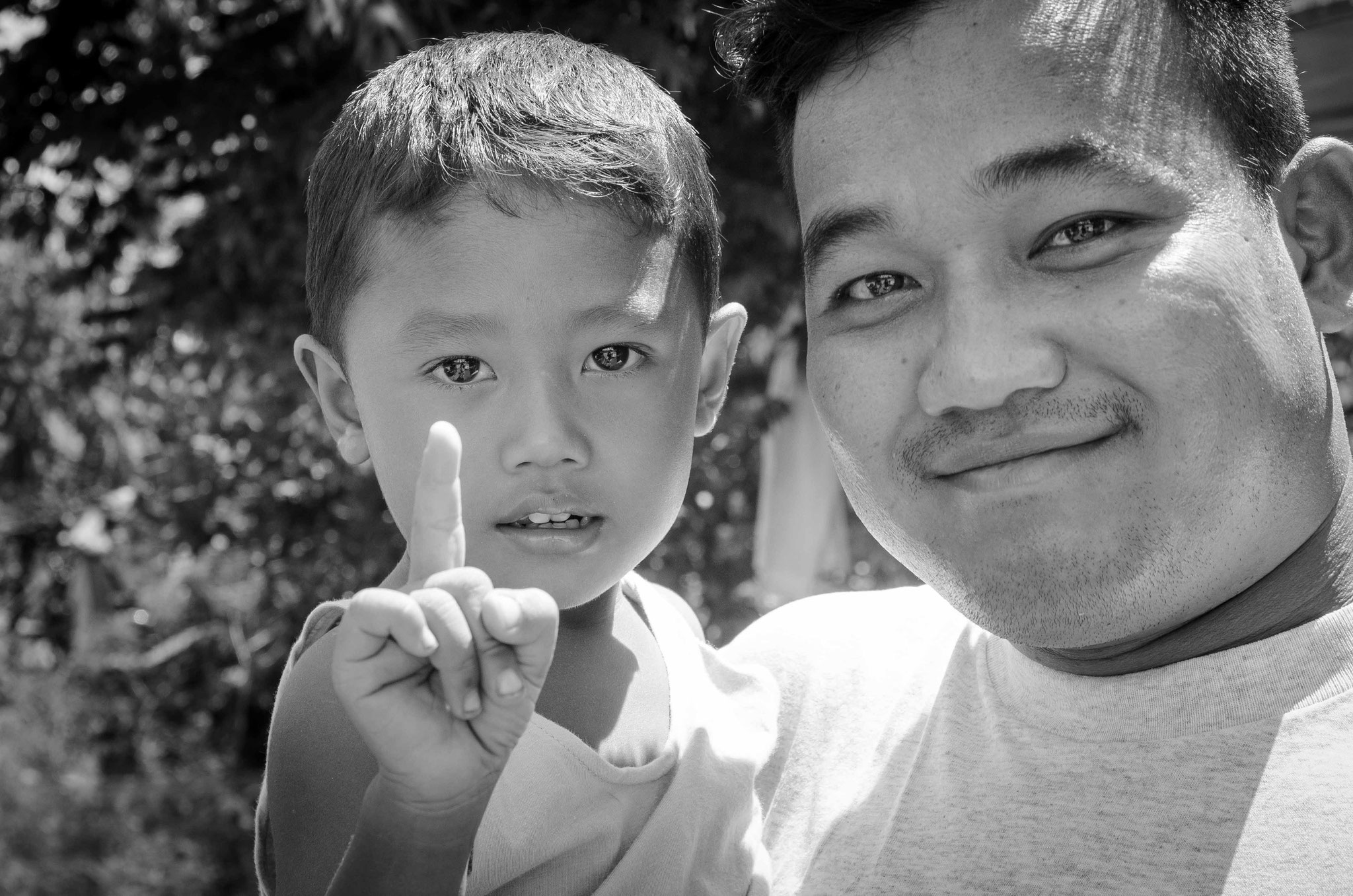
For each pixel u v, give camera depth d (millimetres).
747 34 1529
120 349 6156
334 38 4395
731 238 4492
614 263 1453
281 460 6328
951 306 1296
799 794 1646
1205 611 1337
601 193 1453
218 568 8922
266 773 1439
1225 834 1245
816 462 5516
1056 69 1280
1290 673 1292
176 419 7238
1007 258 1294
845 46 1378
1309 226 1417
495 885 1385
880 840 1491
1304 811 1220
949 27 1321
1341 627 1288
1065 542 1263
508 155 1439
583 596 1471
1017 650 1499
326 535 6168
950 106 1302
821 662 1754
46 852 8508
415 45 4055
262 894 1458
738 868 1528
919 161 1309
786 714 1719
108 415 8586
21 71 5086
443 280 1418
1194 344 1227
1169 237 1256
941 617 1743
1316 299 1414
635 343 1477
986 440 1282
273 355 5422
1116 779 1333
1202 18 1311
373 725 1054
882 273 1389
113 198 5625
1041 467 1265
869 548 6746
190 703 9719
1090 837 1313
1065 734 1396
